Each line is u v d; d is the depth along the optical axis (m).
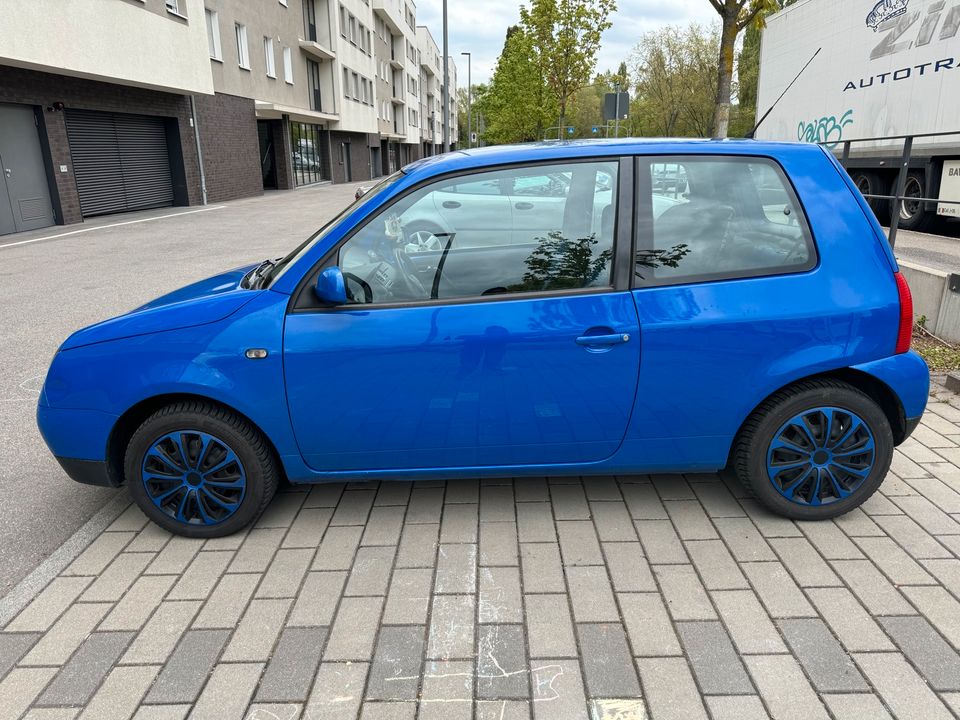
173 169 21.39
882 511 3.31
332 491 3.63
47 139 15.10
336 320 2.97
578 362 2.96
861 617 2.56
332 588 2.82
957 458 3.83
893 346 3.01
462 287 3.01
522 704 2.20
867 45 12.11
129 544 3.20
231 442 3.08
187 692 2.28
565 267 3.00
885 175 12.44
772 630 2.50
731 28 8.90
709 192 3.02
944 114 10.31
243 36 26.06
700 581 2.80
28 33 12.88
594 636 2.50
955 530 3.13
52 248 12.38
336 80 37.00
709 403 3.02
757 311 2.94
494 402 3.01
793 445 3.10
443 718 2.15
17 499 3.69
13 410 4.98
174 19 18.33
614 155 3.04
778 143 3.14
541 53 26.95
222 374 2.99
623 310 2.94
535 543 3.10
